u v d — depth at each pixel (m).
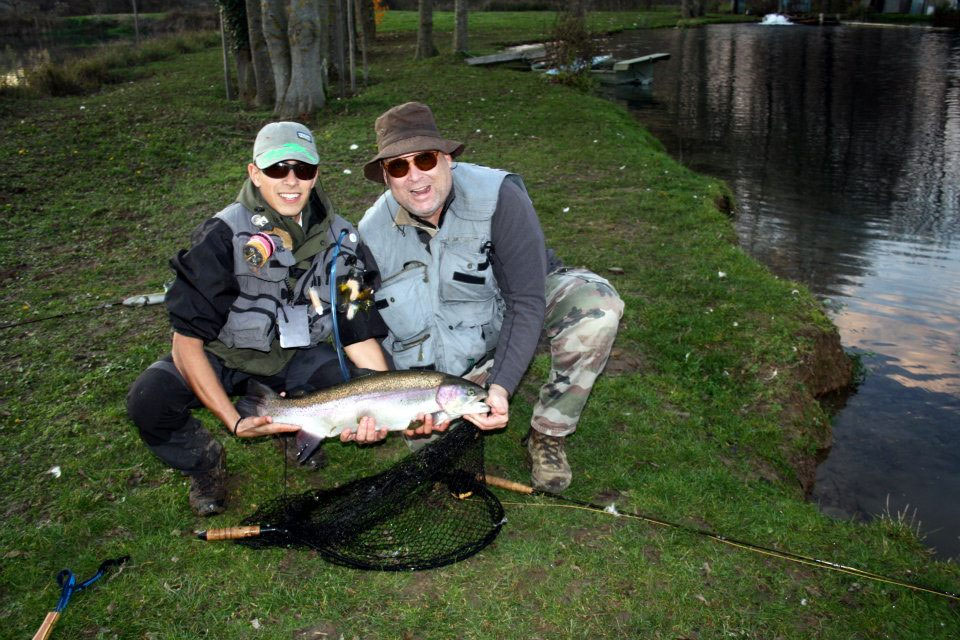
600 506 3.73
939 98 20.98
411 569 3.22
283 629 3.03
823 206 11.09
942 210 10.89
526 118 15.21
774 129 17.03
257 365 3.50
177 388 3.37
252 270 3.22
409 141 3.24
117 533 3.60
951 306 7.52
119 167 11.05
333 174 10.55
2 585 3.28
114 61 25.17
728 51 32.84
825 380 5.80
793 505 3.94
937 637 3.08
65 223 8.64
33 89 18.92
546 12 52.94
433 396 3.16
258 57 16.50
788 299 6.52
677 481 4.01
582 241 7.94
